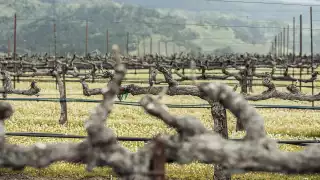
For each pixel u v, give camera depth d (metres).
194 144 8.28
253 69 62.94
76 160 8.70
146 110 8.58
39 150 8.66
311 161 8.31
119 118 39.12
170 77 22.55
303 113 44.12
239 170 8.27
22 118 38.44
